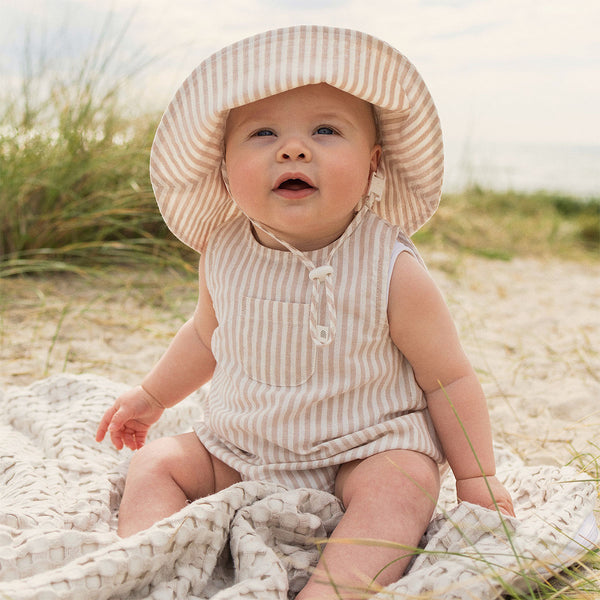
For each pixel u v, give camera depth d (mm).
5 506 1439
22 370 2512
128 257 3768
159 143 1562
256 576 1154
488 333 3369
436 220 6211
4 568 1151
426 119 1493
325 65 1350
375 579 1184
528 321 3639
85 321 3031
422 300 1434
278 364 1439
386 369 1448
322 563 1179
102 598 1109
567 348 3105
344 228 1479
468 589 1141
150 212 3750
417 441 1404
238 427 1466
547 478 1562
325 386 1421
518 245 6215
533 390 2527
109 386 2053
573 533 1334
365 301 1420
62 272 3615
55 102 3945
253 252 1520
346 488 1362
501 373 2730
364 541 1175
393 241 1471
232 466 1474
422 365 1467
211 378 1728
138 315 3150
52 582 1058
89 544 1224
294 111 1389
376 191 1541
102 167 3756
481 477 1427
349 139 1411
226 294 1519
